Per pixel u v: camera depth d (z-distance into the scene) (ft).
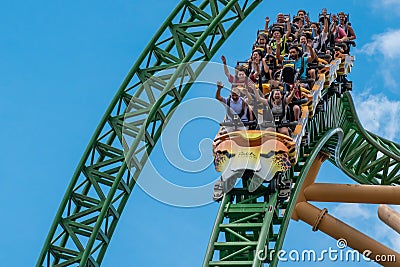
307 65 117.08
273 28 129.08
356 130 156.76
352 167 167.84
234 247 90.43
